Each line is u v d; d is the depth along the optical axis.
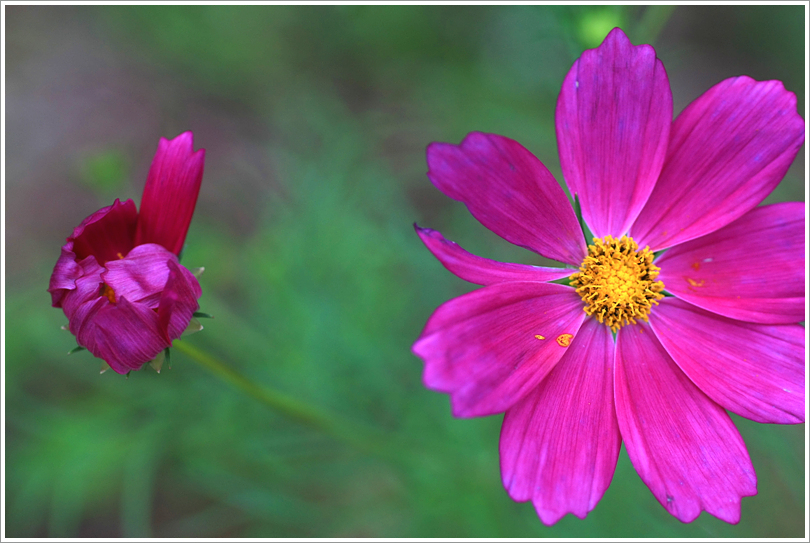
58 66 0.59
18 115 0.57
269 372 0.45
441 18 0.58
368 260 0.47
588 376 0.36
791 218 0.37
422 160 0.58
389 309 0.47
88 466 0.44
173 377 0.45
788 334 0.36
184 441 0.45
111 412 0.45
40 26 0.60
